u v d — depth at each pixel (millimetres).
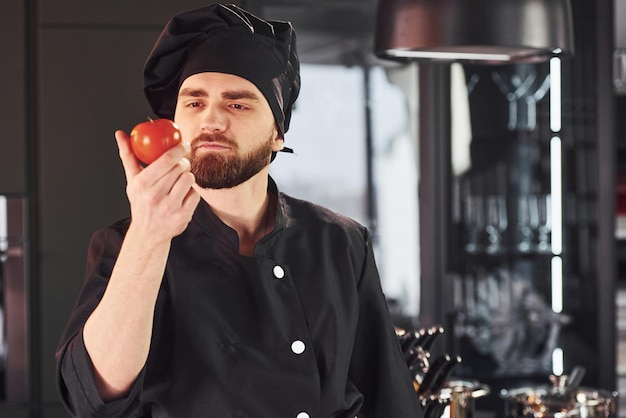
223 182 2168
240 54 2207
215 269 2273
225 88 2180
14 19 4594
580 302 6020
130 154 1893
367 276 2494
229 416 2203
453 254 5863
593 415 3674
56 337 4652
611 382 5941
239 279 2281
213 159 2146
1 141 4609
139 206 1851
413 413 2520
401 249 5695
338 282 2404
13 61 4598
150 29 4645
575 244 6027
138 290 1927
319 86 5590
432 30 3031
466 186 5910
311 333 2318
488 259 5969
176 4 4652
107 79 4633
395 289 5691
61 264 4648
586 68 5918
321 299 2348
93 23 4621
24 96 4609
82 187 4645
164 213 1848
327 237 2439
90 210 4656
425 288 5703
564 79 5957
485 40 2998
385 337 2492
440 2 3025
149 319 1966
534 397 3770
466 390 3439
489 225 5957
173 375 2205
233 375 2215
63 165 4633
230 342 2232
